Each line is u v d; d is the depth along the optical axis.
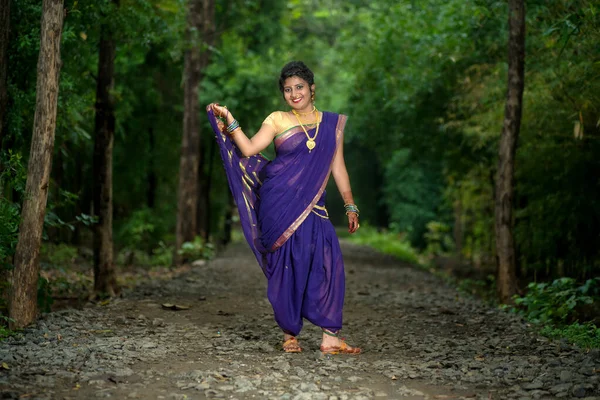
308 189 5.98
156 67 19.30
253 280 12.73
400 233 34.34
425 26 15.72
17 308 6.67
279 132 5.98
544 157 12.38
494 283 13.45
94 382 4.82
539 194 13.30
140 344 6.04
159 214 22.98
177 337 6.57
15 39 7.92
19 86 8.45
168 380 4.98
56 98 6.70
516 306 9.99
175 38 11.50
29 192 6.68
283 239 5.97
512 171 10.32
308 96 5.98
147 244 20.59
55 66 6.63
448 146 18.36
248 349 6.15
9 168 7.08
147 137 21.14
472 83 13.49
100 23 9.22
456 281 15.43
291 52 23.91
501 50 13.33
